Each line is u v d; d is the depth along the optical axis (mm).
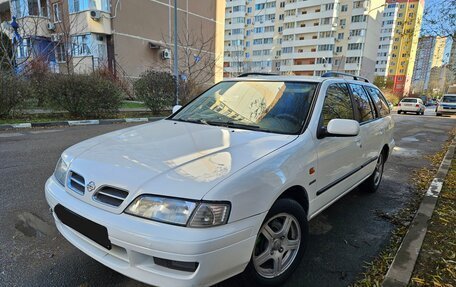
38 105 10812
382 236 3258
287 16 61469
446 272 2473
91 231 1894
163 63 24828
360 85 4035
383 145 4453
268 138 2471
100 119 11367
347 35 55719
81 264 2506
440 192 4391
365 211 3926
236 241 1777
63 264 2496
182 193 1725
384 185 5035
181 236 1646
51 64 18016
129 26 22391
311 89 3037
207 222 1690
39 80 10953
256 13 66875
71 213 2004
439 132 12719
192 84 15680
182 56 26297
